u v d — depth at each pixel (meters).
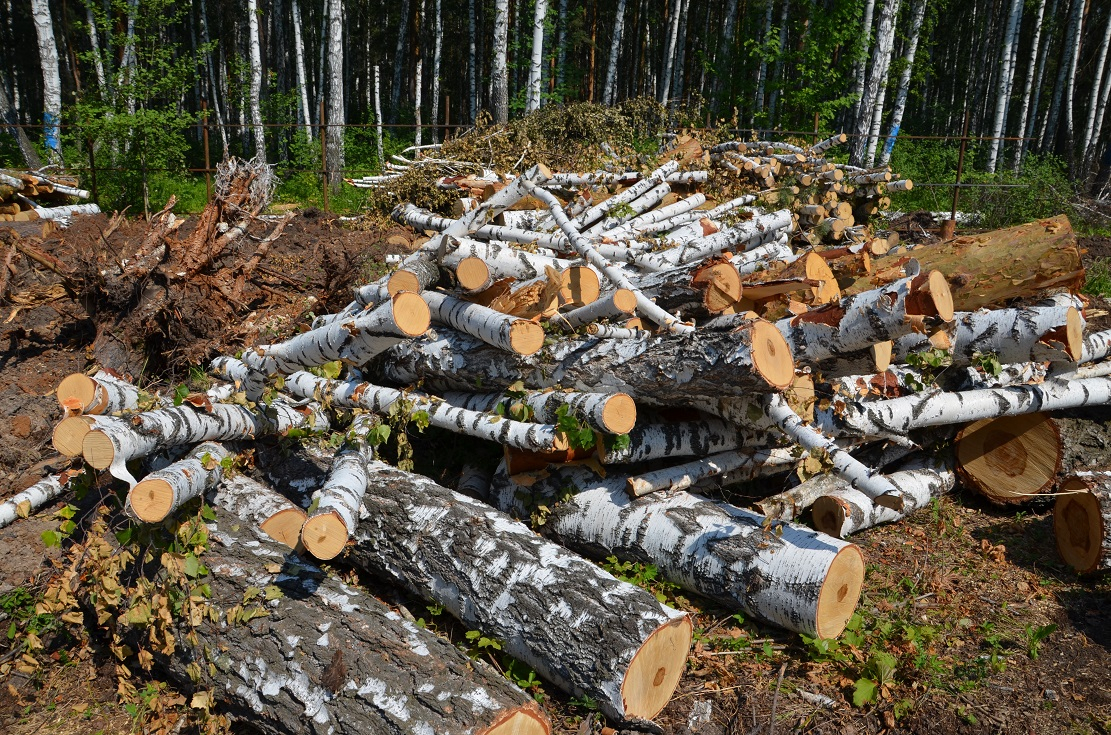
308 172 16.81
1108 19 19.58
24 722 3.73
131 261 6.39
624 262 6.77
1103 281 8.84
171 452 4.43
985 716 3.50
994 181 13.55
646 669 3.38
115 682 3.95
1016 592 4.43
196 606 3.62
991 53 27.41
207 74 30.27
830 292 5.04
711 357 3.90
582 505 4.46
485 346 4.88
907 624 4.05
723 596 3.99
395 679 3.17
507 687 3.24
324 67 27.94
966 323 5.11
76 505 4.71
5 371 6.13
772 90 19.20
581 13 25.75
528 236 6.98
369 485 4.43
